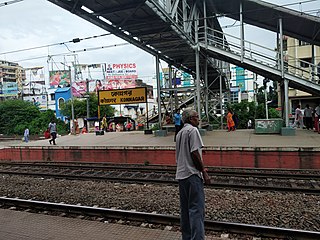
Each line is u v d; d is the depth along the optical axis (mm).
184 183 3938
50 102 62375
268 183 8688
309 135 14273
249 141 12969
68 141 17766
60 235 4844
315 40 16844
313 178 8984
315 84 14578
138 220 5559
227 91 32656
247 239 4668
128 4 10695
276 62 16156
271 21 16031
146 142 14656
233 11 16547
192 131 3916
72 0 10219
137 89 19031
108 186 8742
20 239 4738
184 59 19562
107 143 15281
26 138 24500
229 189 7938
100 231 4938
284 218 5559
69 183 9445
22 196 8086
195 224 3830
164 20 12023
